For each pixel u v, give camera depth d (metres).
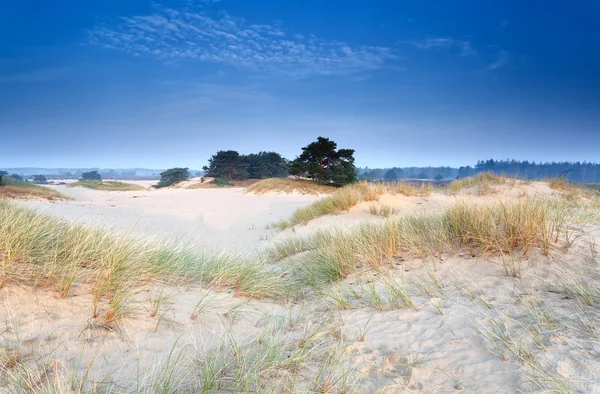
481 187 16.58
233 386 2.21
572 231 4.98
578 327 2.67
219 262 5.24
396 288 4.08
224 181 56.88
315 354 2.77
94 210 15.53
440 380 2.33
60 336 2.48
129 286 3.56
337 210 12.88
